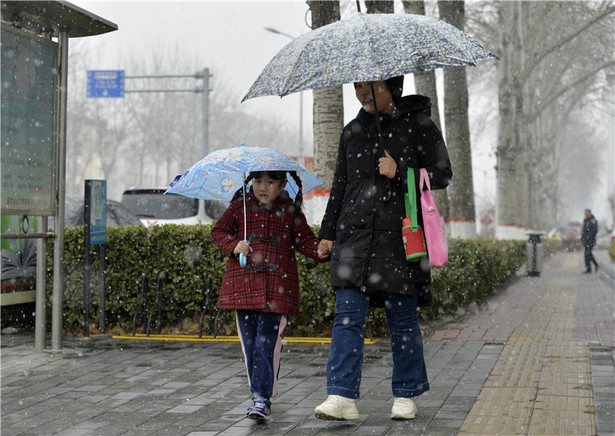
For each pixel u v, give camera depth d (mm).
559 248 53469
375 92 5184
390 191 5129
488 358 7688
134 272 9617
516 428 4902
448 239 12188
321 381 6625
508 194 27578
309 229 5578
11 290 9617
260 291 5336
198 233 9492
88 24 8352
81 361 7707
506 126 27547
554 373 6816
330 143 10609
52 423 5273
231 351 8289
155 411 5582
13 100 7719
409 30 4965
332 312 8984
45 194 8250
